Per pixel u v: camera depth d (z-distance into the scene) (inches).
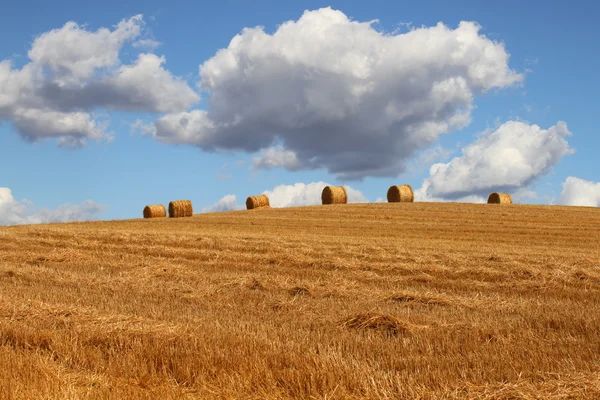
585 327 383.6
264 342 338.3
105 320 392.2
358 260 802.8
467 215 1739.7
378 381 272.8
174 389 271.6
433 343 352.5
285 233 1311.5
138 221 1705.2
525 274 679.7
